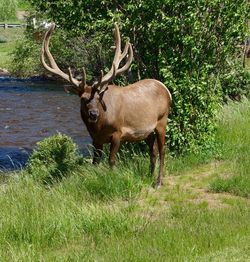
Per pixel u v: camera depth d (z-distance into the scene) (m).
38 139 46.38
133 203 24.61
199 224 21.56
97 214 22.20
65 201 23.91
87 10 33.22
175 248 19.12
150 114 26.98
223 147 32.91
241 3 32.75
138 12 31.81
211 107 32.81
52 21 33.97
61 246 20.34
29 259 18.45
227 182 26.98
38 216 21.89
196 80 32.16
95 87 24.69
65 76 26.41
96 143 26.34
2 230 21.06
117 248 19.30
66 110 60.69
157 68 33.12
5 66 97.19
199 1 31.61
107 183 26.00
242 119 38.72
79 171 27.81
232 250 18.95
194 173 29.86
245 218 22.31
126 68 27.09
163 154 27.92
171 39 32.09
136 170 28.45
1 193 25.62
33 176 28.23
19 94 72.69
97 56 74.31
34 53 90.38
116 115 25.78
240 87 46.50
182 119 31.98
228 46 33.31
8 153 41.03
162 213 23.75
